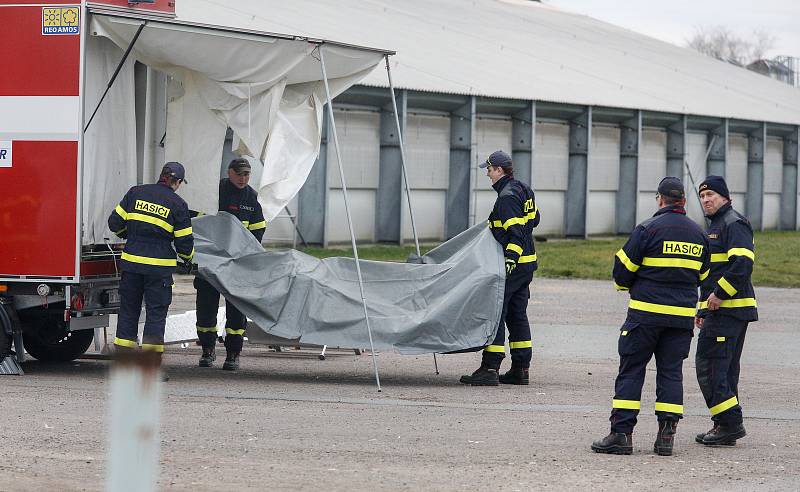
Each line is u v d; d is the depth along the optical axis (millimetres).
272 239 59969
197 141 24531
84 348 25531
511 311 23438
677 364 16656
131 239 21656
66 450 15586
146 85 24188
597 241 79500
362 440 16828
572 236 82000
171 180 22000
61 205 21703
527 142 76000
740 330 17656
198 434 16891
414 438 17109
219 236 23188
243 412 18953
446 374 24859
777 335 32938
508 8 116000
